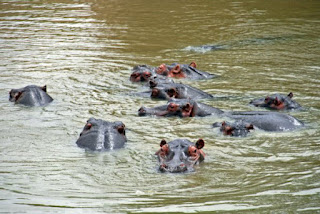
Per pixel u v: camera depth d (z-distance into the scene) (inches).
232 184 940.0
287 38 2262.6
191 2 3142.2
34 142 1156.5
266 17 2716.5
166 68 1734.7
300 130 1246.3
